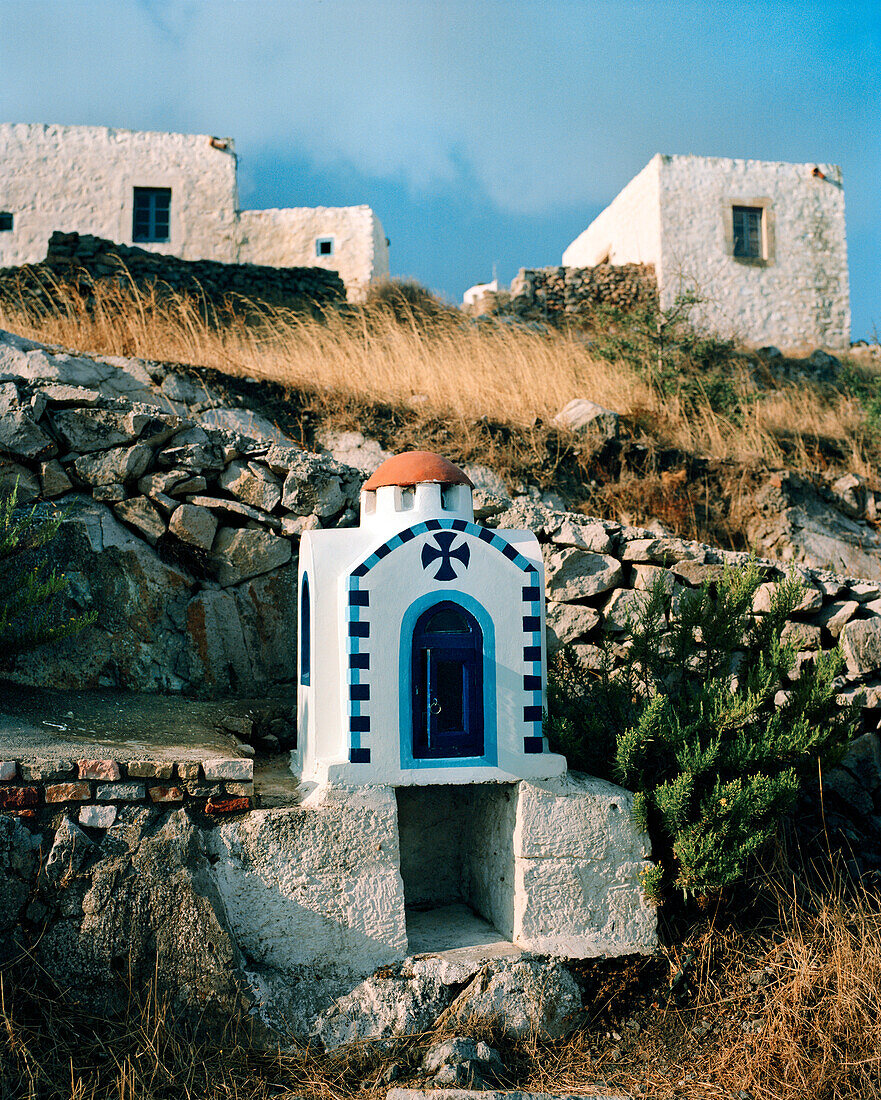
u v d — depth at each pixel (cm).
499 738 433
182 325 1048
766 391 1284
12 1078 330
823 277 1825
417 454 470
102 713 480
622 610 599
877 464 991
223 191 1889
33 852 370
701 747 451
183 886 377
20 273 1266
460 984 400
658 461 869
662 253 1752
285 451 613
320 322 1341
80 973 361
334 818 405
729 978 423
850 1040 375
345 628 426
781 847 475
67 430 567
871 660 612
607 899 430
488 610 439
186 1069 349
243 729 506
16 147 1825
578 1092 363
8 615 483
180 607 557
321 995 387
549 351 1131
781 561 802
